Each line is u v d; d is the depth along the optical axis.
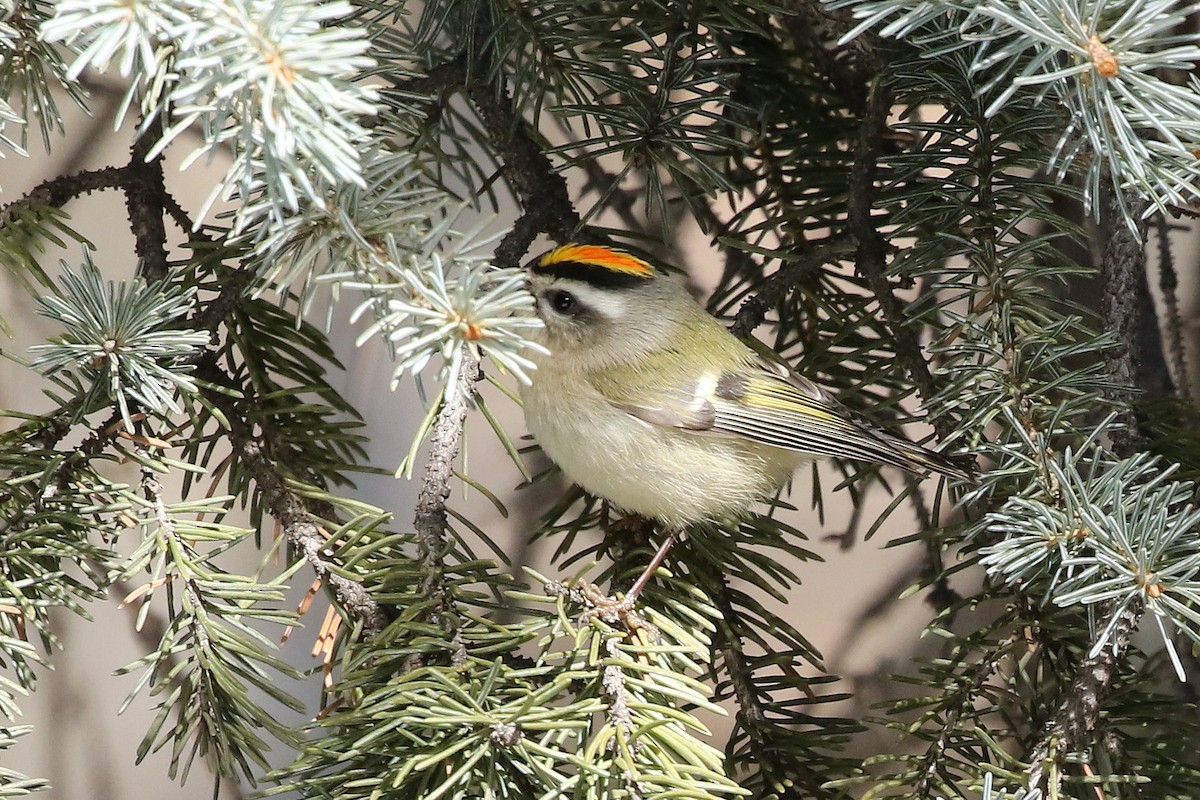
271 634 6.90
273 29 2.69
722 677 6.84
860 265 4.74
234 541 3.76
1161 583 3.35
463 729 3.35
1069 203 5.63
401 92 4.37
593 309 4.97
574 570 6.97
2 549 3.60
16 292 6.71
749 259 5.67
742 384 4.97
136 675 6.85
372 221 3.35
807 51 5.29
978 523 3.88
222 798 6.84
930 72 4.25
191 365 3.87
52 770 6.68
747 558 4.71
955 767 3.99
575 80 4.70
